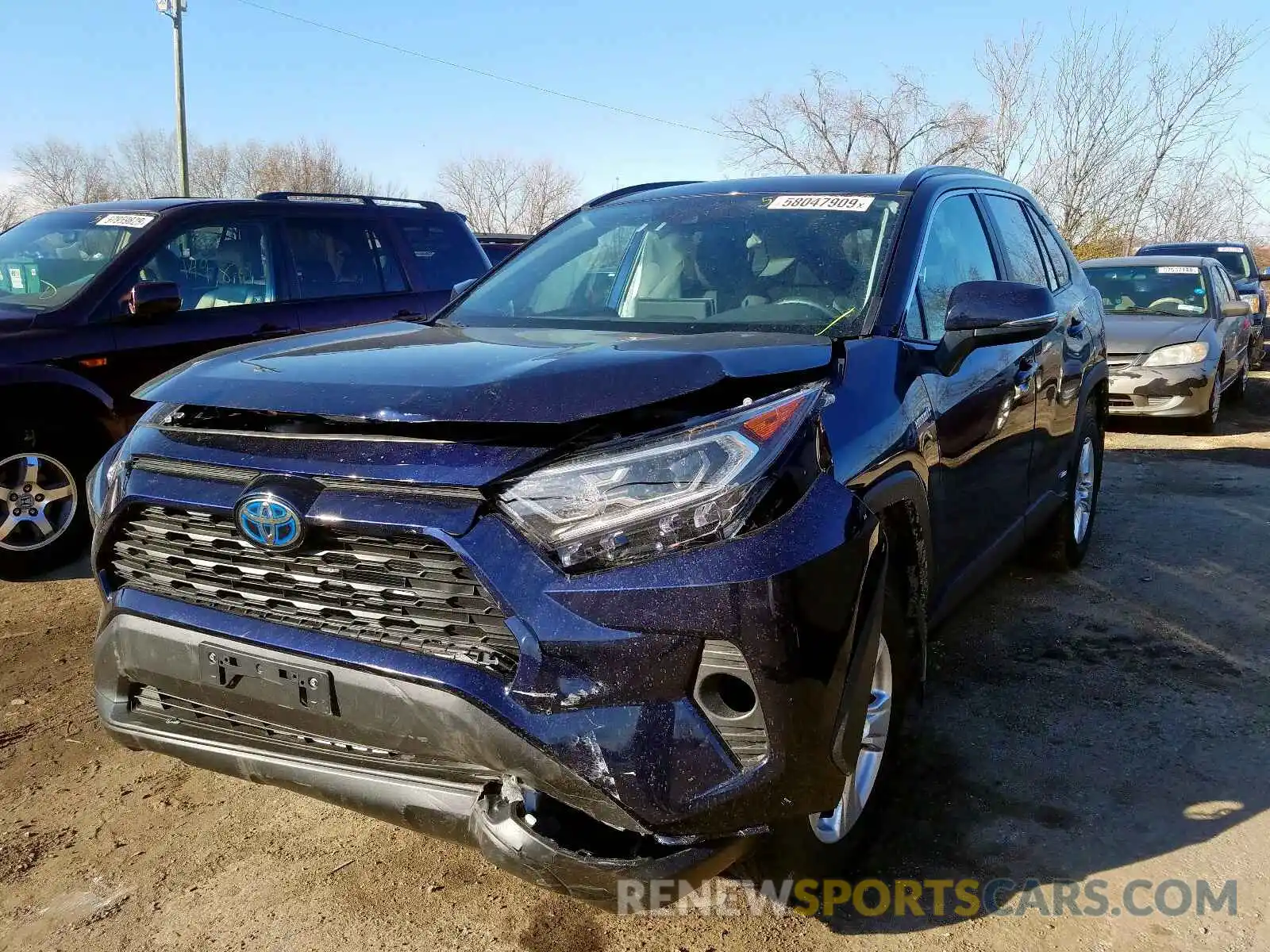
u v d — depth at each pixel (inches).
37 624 175.8
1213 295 410.9
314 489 84.1
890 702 106.2
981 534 139.4
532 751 76.7
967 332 115.3
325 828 114.3
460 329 124.1
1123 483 289.6
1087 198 866.1
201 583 91.6
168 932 96.4
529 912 99.6
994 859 107.4
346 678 83.0
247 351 106.2
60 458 202.4
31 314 201.5
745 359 89.3
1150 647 164.9
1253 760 127.8
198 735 95.2
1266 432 393.7
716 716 79.4
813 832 93.6
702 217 142.4
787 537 80.9
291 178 1419.8
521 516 79.3
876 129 1006.4
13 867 106.1
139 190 1425.9
